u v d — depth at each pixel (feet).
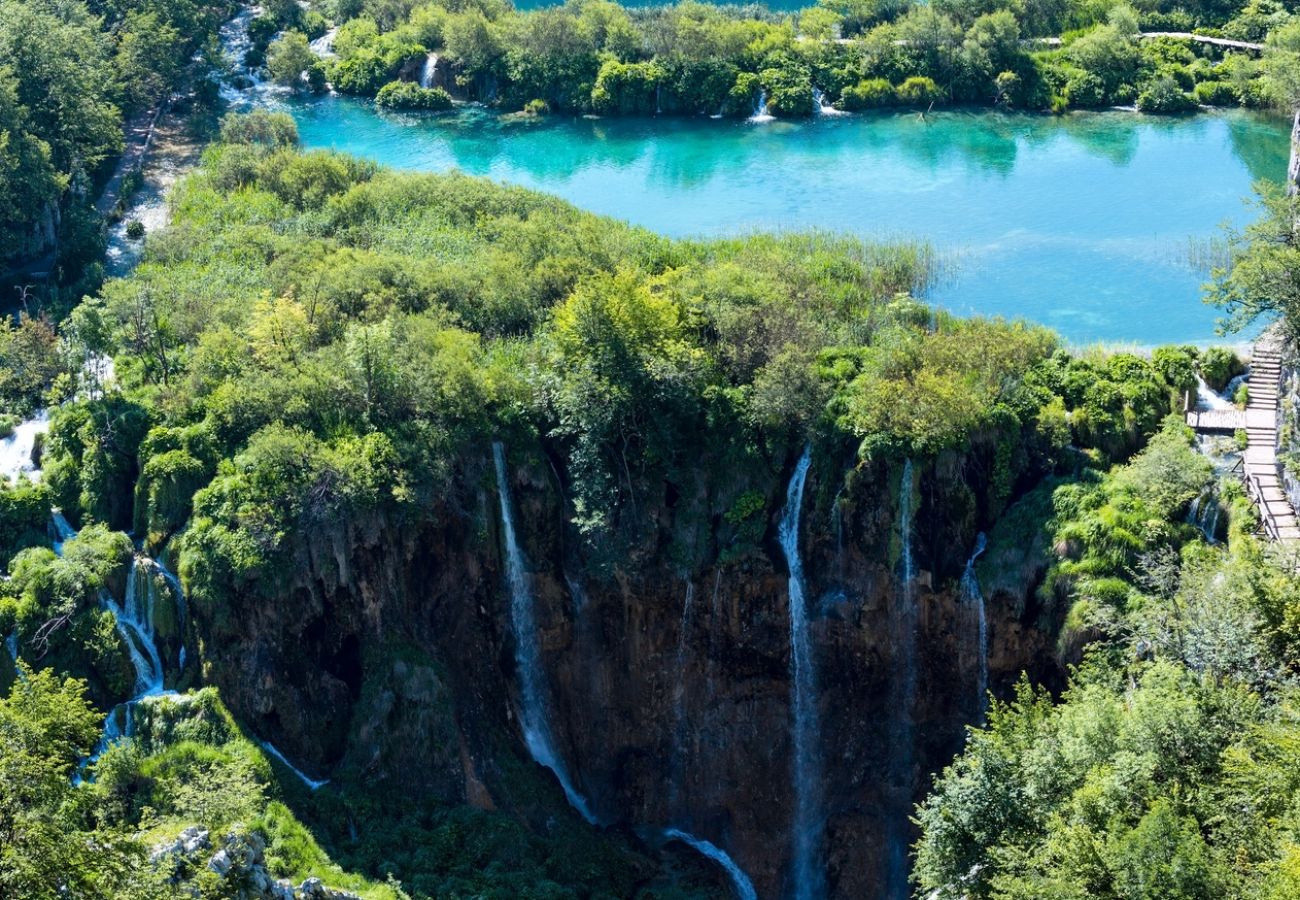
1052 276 502.79
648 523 370.12
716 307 395.14
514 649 380.78
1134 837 211.61
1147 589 328.70
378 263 435.94
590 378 361.30
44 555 356.18
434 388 371.56
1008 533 354.13
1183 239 531.50
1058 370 379.96
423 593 369.50
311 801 332.39
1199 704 241.96
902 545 358.43
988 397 366.84
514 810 355.77
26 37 565.94
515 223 488.44
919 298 485.15
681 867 376.68
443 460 364.79
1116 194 581.12
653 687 382.01
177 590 352.90
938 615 361.51
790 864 381.60
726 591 369.71
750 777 382.83
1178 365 385.29
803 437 368.48
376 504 354.54
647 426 368.27
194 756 328.08
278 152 565.12
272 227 503.61
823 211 576.20
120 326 417.90
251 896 269.23
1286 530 319.47
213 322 416.46
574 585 377.50
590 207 590.96
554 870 343.87
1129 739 242.78
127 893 233.76
